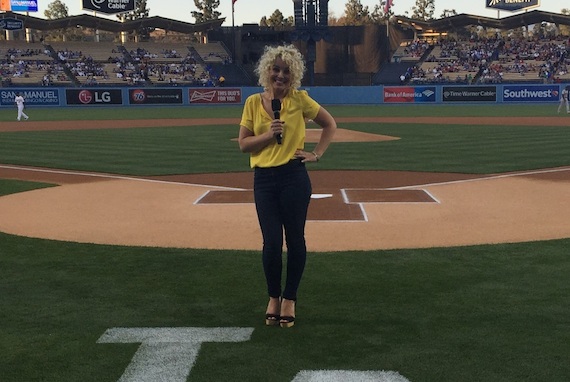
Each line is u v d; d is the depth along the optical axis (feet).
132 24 203.82
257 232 26.30
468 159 52.49
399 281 19.07
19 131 87.30
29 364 13.34
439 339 14.47
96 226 27.86
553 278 19.19
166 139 74.13
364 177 42.68
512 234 25.57
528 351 13.73
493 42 207.82
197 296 17.92
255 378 12.59
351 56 205.57
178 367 13.16
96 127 94.94
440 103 164.86
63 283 19.21
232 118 116.16
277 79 15.08
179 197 35.45
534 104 158.81
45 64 183.42
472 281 18.97
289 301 15.56
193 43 214.48
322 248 23.40
